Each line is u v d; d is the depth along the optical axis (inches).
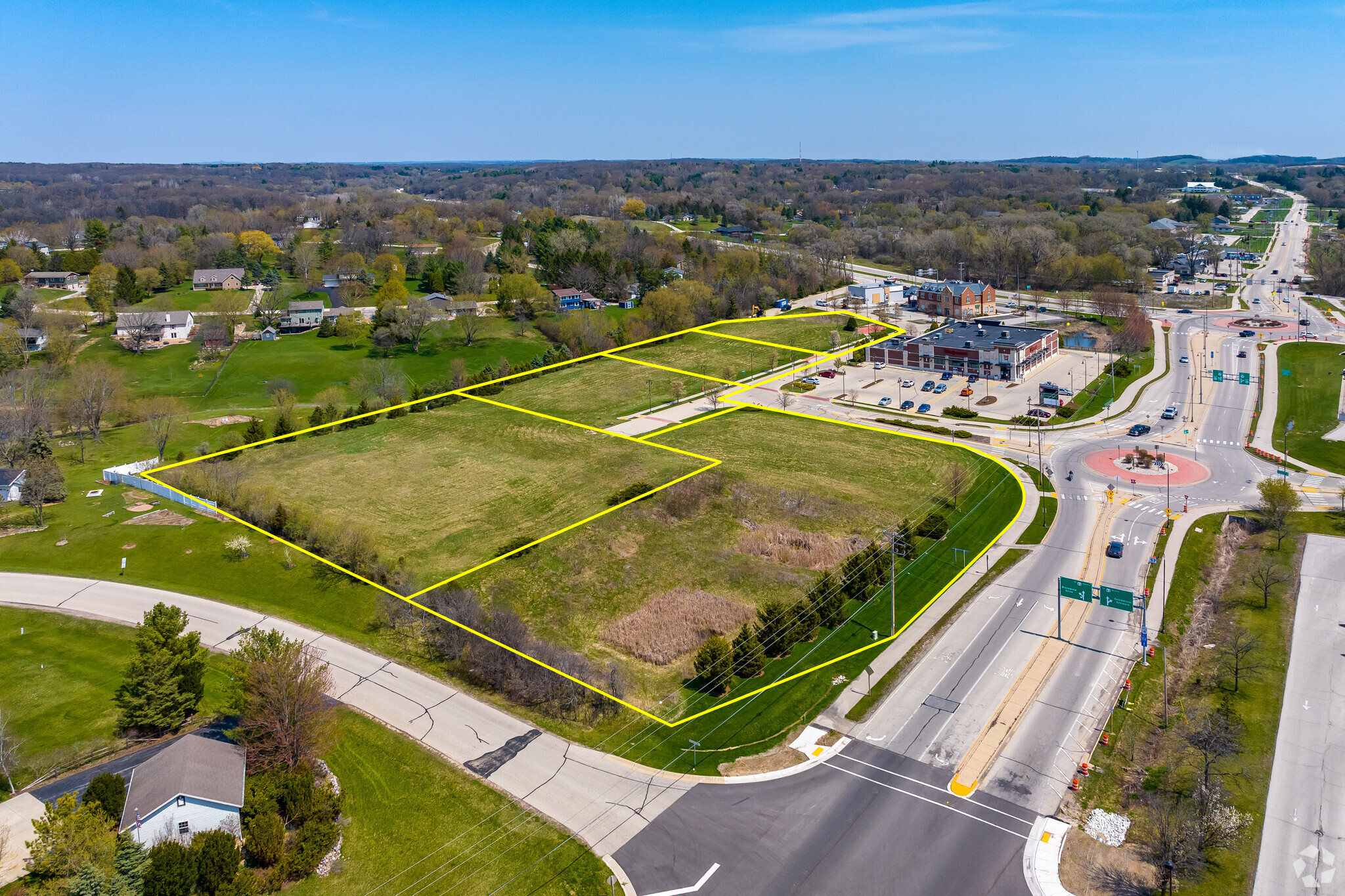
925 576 2938.0
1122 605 2393.0
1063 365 5689.0
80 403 4343.0
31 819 1873.8
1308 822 1812.3
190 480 3681.1
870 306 7691.9
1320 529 3166.8
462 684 2390.5
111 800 1759.4
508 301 7170.3
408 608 2706.7
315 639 2605.8
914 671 2402.8
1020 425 4549.7
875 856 1758.1
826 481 3794.3
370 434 4611.2
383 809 1916.8
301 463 4124.0
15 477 3531.0
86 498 3587.6
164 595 2839.6
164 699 2155.5
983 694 2284.7
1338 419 4375.0
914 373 5693.9
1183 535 3157.0
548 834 1835.6
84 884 1498.5
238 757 1926.7
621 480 3858.3
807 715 2224.4
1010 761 2032.5
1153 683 2317.9
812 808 1898.4
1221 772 1962.4
